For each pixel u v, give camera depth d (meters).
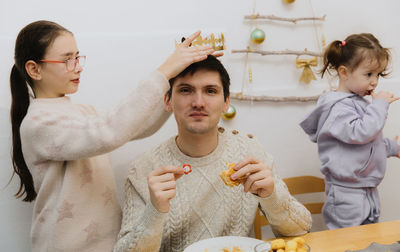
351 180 1.52
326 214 1.61
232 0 1.63
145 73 1.54
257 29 1.62
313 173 1.82
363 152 1.50
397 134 1.89
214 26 1.62
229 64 1.66
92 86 1.48
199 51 1.01
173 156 1.15
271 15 1.68
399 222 1.12
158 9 1.54
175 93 1.05
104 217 1.13
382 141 1.57
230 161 1.16
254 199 1.15
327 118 1.55
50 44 1.08
